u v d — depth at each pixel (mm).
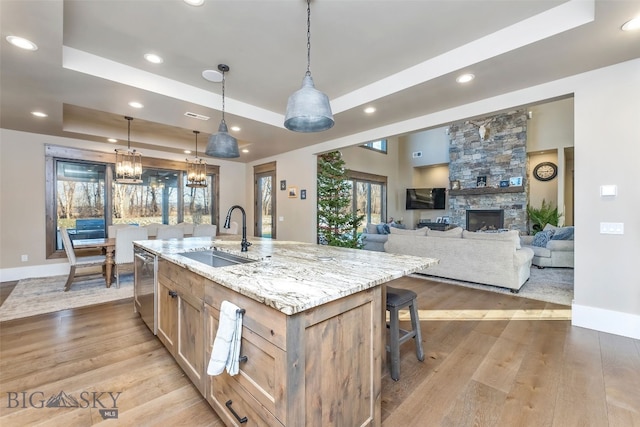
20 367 2152
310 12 2170
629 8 1870
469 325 2928
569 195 8250
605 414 1649
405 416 1654
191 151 6391
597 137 2713
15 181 4777
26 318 3090
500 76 2824
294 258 2080
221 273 1568
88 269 4332
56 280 4684
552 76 2834
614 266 2668
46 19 1929
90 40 2504
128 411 1698
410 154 10820
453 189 9148
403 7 2131
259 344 1251
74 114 4477
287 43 2580
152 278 2559
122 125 5109
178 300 2045
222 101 3600
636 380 1969
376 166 9906
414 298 2234
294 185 6223
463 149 9047
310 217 5867
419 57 2838
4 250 4691
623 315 2637
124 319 3080
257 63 2918
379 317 1558
